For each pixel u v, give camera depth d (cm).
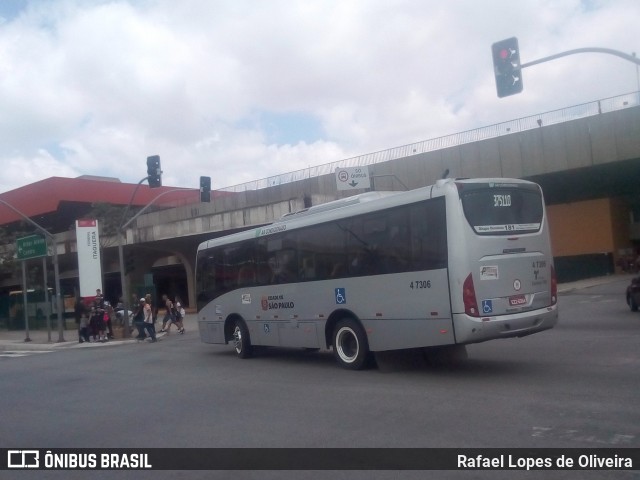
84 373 1802
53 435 1024
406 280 1305
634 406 947
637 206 5741
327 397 1169
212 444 900
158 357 2084
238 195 4822
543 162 4003
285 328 1648
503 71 1802
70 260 5641
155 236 4925
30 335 3834
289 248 1631
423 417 964
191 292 5456
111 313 3198
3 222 6450
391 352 1423
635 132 3681
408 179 4538
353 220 1435
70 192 6153
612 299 3084
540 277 1291
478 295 1208
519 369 1313
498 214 1252
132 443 938
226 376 1532
